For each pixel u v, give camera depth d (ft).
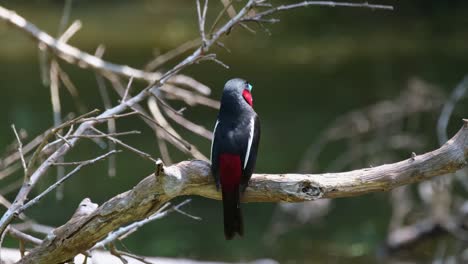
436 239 41.09
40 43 31.17
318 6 94.94
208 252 41.42
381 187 16.79
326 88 66.28
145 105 62.64
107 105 31.37
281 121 59.11
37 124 57.98
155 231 44.19
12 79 71.00
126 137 56.49
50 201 45.91
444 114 36.60
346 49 79.30
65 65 76.69
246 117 18.84
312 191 16.87
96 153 53.78
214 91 66.03
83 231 17.24
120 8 109.19
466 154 16.47
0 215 41.04
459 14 90.48
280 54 78.89
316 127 57.31
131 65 73.26
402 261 40.83
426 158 16.60
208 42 21.25
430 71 67.21
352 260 40.86
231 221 17.33
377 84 65.46
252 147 17.90
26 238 20.21
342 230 44.37
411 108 45.42
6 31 90.27
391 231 41.70
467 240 39.19
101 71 31.37
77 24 32.07
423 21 89.04
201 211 47.03
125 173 50.55
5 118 59.31
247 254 41.52
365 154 50.01
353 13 93.25
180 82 28.99
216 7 103.14
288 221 44.73
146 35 89.97
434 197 41.04
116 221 17.04
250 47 82.43
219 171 17.31
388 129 49.11
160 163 16.12
